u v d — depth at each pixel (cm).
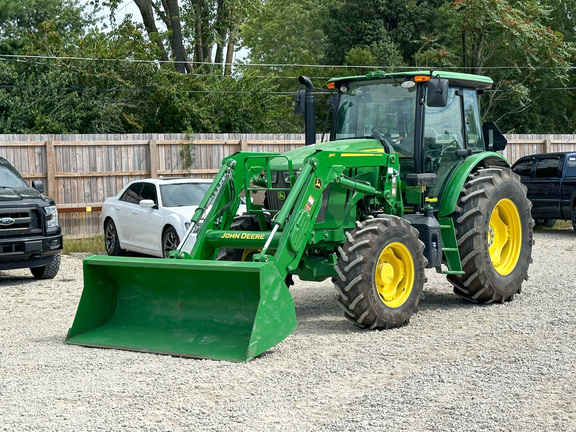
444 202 910
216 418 528
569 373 616
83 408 555
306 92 943
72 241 1731
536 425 500
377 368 652
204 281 736
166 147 1909
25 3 3362
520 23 3616
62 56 2469
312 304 974
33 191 1283
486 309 912
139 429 508
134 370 656
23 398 582
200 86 2711
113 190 1872
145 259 749
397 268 820
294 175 813
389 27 4412
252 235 778
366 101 940
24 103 2294
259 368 657
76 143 1816
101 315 793
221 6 3198
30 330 848
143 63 2533
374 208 879
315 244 820
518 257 968
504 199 951
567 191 1781
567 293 996
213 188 823
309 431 500
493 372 623
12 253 1184
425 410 535
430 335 771
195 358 694
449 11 3831
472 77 956
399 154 908
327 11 5338
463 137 966
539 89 3938
